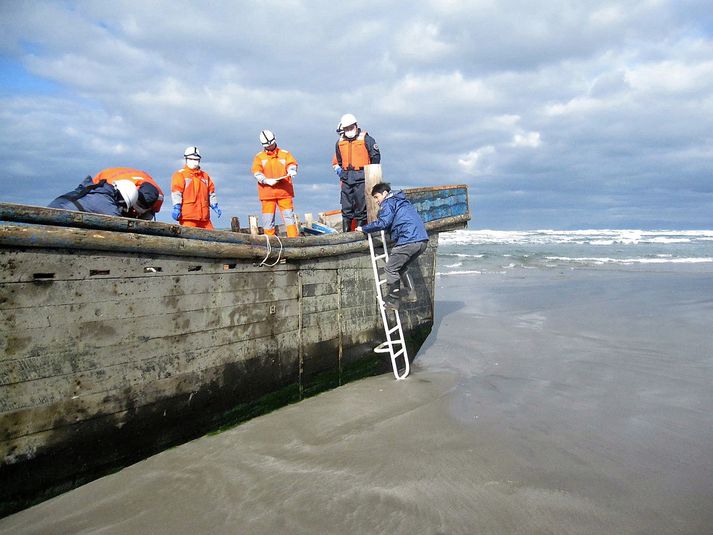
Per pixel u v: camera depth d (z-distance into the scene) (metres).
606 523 3.38
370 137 8.15
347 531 3.34
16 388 3.44
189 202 7.09
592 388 6.24
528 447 4.55
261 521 3.49
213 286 4.83
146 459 4.37
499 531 3.30
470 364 7.56
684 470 4.10
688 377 6.61
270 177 7.82
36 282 3.52
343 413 5.55
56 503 3.69
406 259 6.68
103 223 3.81
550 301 13.01
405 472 4.11
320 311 6.23
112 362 4.00
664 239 48.44
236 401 5.16
